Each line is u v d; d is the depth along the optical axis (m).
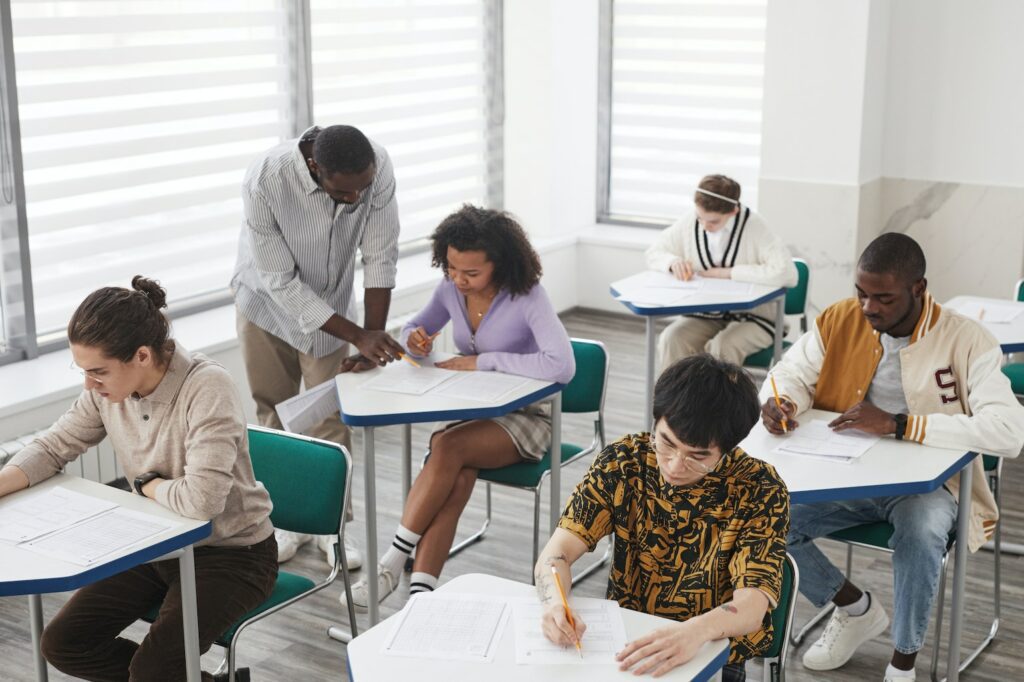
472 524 4.04
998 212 5.50
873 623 3.01
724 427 1.90
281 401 3.76
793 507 2.90
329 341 3.60
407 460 3.50
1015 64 5.32
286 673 3.10
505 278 3.23
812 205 5.71
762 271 4.43
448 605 1.99
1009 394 2.71
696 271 4.63
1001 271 5.56
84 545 2.19
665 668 1.79
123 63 4.38
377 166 3.47
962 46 5.43
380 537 3.92
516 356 3.24
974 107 5.46
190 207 4.78
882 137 5.73
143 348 2.32
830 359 2.96
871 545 2.79
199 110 4.71
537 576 2.03
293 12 5.02
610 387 5.51
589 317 6.70
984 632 3.28
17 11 4.00
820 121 5.59
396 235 3.63
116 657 2.49
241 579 2.46
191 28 4.61
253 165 3.42
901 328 2.82
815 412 2.98
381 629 1.91
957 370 2.78
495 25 6.29
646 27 6.56
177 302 4.84
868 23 5.35
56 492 2.46
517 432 3.19
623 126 6.80
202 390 2.39
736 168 6.50
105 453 4.05
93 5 4.23
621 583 2.12
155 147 4.56
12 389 3.93
